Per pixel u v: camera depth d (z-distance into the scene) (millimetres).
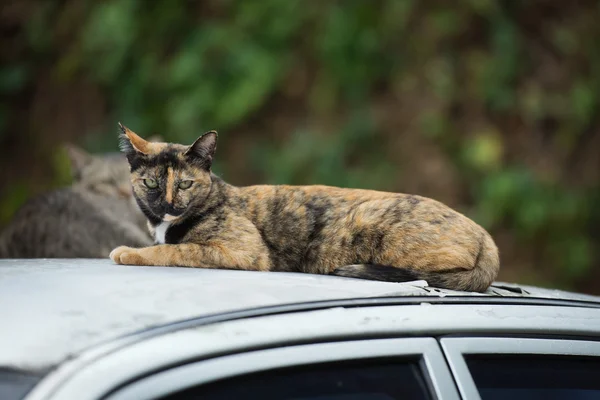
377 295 3359
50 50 16422
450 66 14594
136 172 5695
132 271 3475
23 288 3092
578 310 3648
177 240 5535
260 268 5418
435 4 14789
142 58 15258
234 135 14766
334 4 14711
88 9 16062
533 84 14828
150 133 15023
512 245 14078
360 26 14547
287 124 14766
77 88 15914
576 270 14055
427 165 14250
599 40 15203
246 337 2840
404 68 14633
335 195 5645
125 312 2873
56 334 2705
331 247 5480
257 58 14531
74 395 2477
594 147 14844
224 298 3072
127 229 8156
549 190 14266
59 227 8031
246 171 14594
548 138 14750
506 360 3271
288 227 5578
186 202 5492
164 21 15203
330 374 2912
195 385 2652
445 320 3258
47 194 8570
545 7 15180
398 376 3021
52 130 16016
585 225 14375
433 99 14508
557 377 3336
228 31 14742
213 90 14547
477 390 3105
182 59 14633
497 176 14047
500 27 14727
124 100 15266
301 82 14750
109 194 9617
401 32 14633
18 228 8211
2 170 16219
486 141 14148
